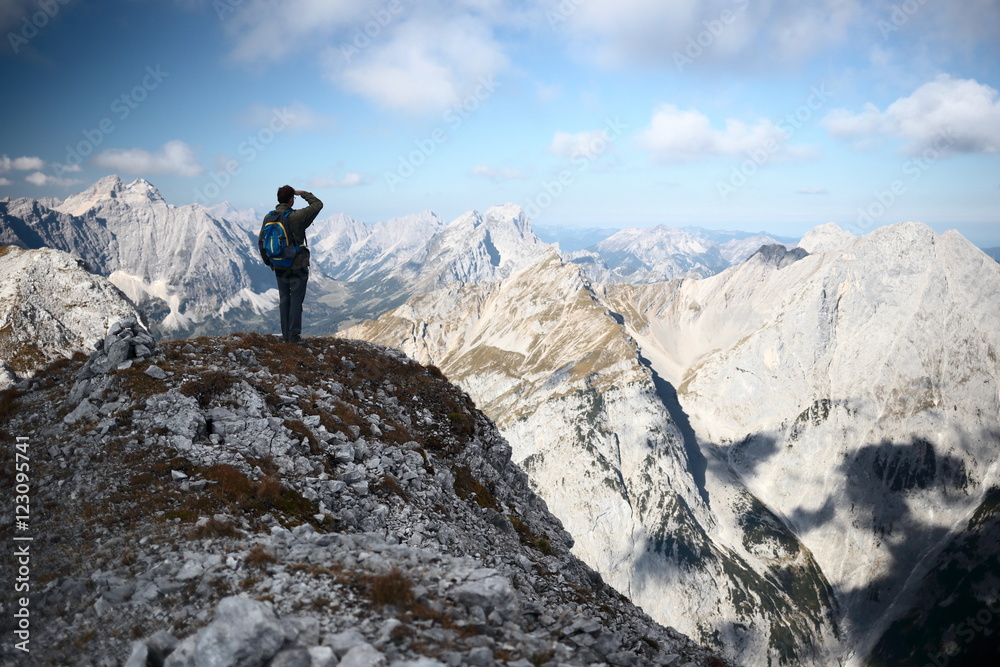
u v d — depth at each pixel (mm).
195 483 11312
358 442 16406
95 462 11836
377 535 10938
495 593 8820
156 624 7402
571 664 7609
